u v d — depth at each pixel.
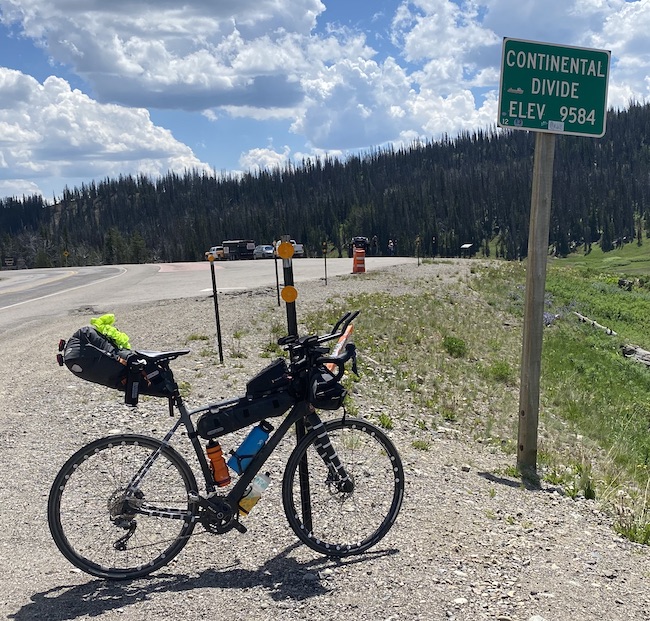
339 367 4.20
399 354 12.91
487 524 5.29
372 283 22.58
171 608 3.61
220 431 3.99
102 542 4.01
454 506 5.63
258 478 4.09
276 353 11.40
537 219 7.04
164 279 29.06
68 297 22.14
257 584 3.92
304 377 4.13
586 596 4.14
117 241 157.12
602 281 35.38
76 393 8.66
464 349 14.21
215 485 4.05
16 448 6.49
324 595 3.80
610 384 15.47
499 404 11.09
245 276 28.33
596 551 5.09
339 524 4.54
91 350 3.79
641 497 7.23
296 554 4.36
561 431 10.77
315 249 194.38
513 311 20.45
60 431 7.06
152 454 4.05
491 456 7.96
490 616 3.69
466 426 9.41
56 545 4.16
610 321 24.11
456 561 4.41
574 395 13.59
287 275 4.22
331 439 4.90
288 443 6.76
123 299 20.09
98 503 4.01
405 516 5.18
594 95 6.96
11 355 11.45
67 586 3.88
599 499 6.82
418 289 21.31
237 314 15.23
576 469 7.96
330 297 18.47
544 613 3.81
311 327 13.63
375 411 9.03
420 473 6.48
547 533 5.33
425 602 3.78
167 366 4.02
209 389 8.92
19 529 4.66
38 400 8.32
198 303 17.55
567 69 6.84
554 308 23.69
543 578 4.32
